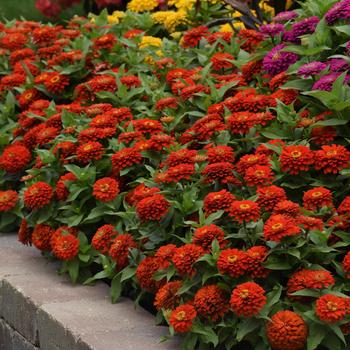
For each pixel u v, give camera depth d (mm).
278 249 3971
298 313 3852
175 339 4285
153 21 8625
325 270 3951
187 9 8453
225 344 4066
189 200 4582
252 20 7578
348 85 4945
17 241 6152
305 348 3871
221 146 4773
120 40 7488
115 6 10617
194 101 5793
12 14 13180
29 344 5031
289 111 4973
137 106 6348
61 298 4945
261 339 3969
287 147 4461
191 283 4145
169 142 5199
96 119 5734
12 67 8047
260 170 4375
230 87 5793
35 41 7820
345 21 5305
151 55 7398
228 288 4008
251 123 4957
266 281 4098
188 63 6918
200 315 4102
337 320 3664
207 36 7109
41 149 6105
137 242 4812
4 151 6430
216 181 4637
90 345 4238
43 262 5641
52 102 6539
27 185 5715
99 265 5340
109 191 5078
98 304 4840
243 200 4230
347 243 4086
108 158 5508
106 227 4996
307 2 5965
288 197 4574
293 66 5270
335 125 4707
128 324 4512
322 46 5242
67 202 5438
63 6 10656
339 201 4520
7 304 5297
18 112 7316
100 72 6852
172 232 4605
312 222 3943
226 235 4312
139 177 5336
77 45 7383
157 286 4535
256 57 5871
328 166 4336
